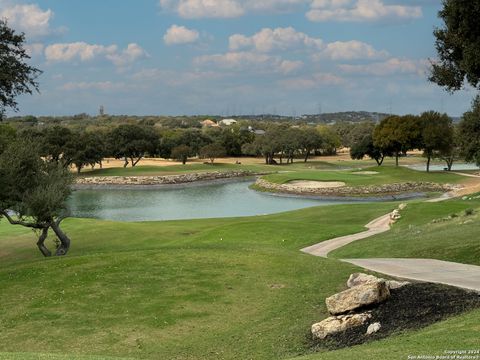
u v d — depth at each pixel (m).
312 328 16.19
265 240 39.84
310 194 101.94
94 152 141.50
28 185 33.59
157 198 103.00
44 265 24.88
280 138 174.00
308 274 22.97
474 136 73.38
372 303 16.73
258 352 15.60
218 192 113.00
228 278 22.72
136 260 25.48
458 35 22.09
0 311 19.59
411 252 27.19
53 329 17.92
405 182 104.81
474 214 39.41
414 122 120.50
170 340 16.98
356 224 51.25
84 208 88.06
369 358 11.73
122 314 19.03
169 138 182.38
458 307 15.55
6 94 29.50
